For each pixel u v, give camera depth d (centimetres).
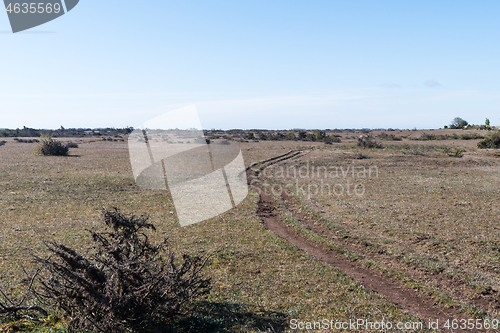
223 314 793
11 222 1487
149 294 620
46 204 1825
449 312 864
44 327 627
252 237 1402
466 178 2720
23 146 5541
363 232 1439
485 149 4834
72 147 5397
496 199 1989
